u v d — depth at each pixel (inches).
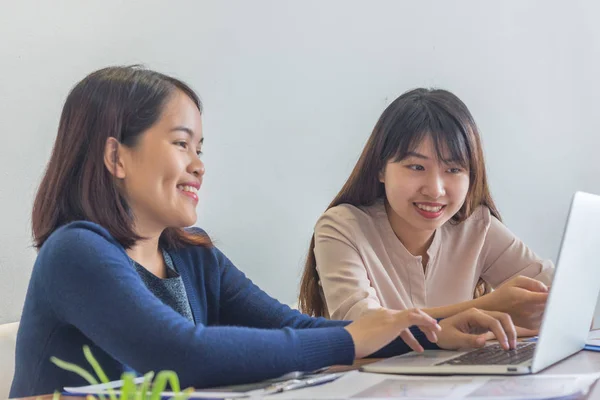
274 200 97.0
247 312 60.6
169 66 89.0
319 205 101.1
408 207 72.3
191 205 52.6
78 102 51.9
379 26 105.5
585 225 45.4
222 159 92.9
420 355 48.9
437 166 71.2
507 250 79.5
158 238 56.2
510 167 117.7
